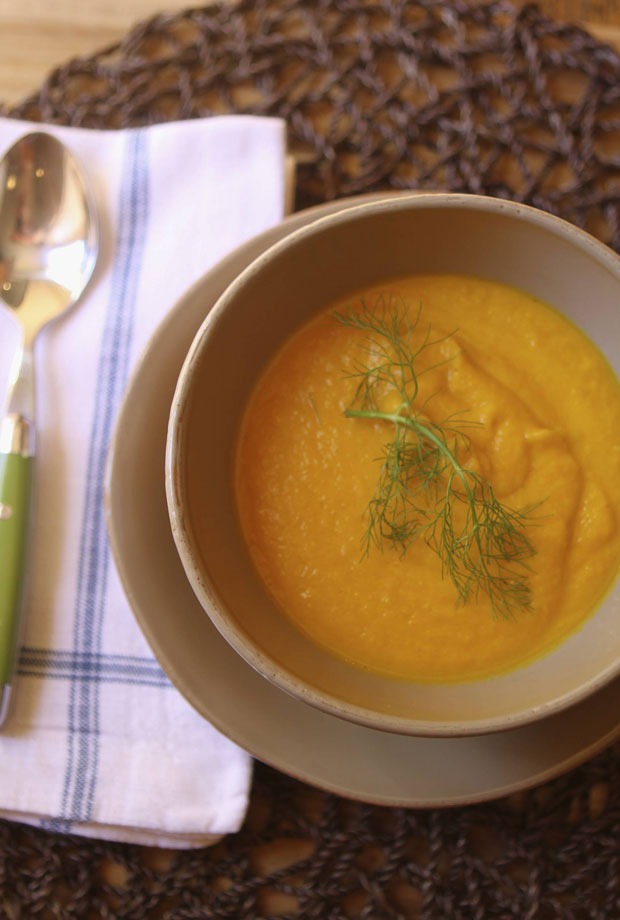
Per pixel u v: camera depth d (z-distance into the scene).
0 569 0.49
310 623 0.46
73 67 0.55
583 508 0.47
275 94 0.55
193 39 0.56
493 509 0.46
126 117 0.55
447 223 0.46
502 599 0.46
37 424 0.52
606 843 0.49
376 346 0.47
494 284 0.48
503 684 0.45
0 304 0.52
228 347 0.46
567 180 0.54
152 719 0.49
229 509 0.47
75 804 0.49
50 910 0.50
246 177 0.52
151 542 0.47
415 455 0.46
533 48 0.54
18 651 0.50
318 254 0.46
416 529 0.46
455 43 0.55
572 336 0.47
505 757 0.47
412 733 0.43
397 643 0.46
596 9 0.56
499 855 0.50
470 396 0.47
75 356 0.52
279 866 0.50
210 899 0.49
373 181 0.54
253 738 0.46
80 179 0.53
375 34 0.55
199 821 0.48
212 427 0.47
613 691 0.47
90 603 0.50
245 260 0.48
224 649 0.47
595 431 0.47
